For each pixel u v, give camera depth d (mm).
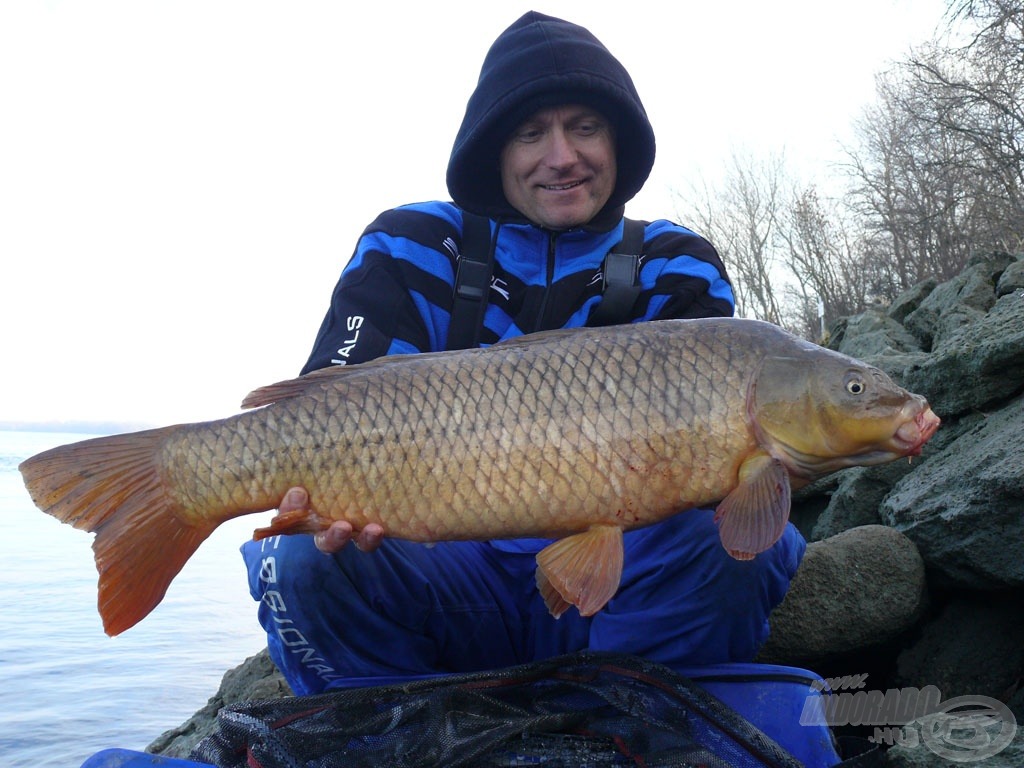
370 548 753
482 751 677
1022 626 1204
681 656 841
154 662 2115
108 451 750
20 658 2127
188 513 752
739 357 728
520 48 983
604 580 710
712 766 669
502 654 925
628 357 728
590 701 744
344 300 957
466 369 738
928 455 1544
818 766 743
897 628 1228
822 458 729
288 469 737
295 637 852
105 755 703
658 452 716
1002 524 1164
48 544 4352
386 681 851
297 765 673
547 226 1004
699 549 812
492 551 909
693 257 1013
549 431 716
